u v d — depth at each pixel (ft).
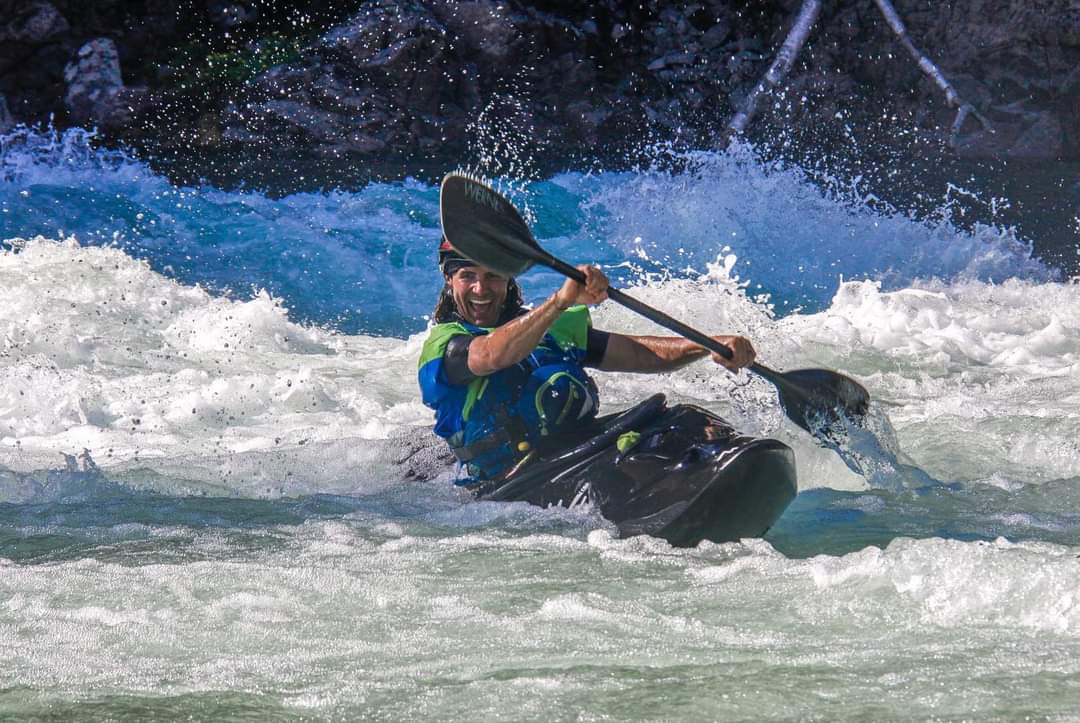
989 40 207.92
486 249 48.60
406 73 196.03
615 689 34.19
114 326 99.30
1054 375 89.76
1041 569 39.73
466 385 51.13
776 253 165.37
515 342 48.01
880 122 208.03
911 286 146.72
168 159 183.21
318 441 66.59
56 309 100.94
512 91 206.08
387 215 166.30
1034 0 204.03
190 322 103.50
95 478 61.21
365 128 191.62
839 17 213.05
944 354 95.35
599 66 213.66
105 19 196.34
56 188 167.12
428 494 56.29
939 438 67.46
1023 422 70.28
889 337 101.50
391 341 110.83
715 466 47.32
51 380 79.36
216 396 79.56
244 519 54.19
